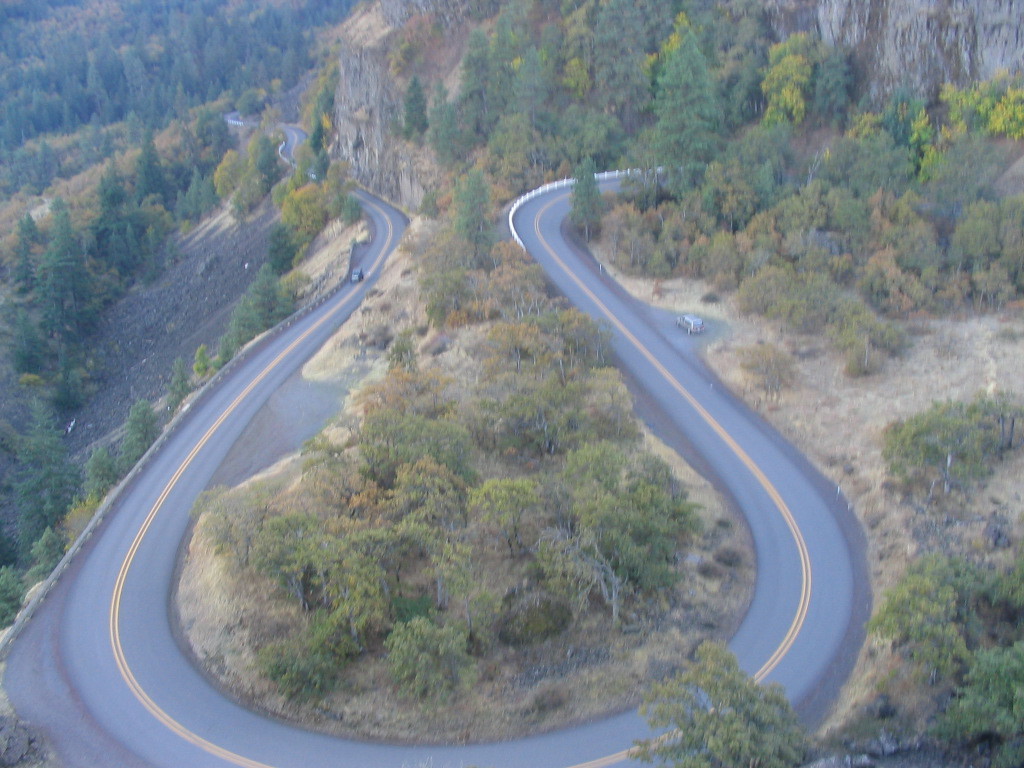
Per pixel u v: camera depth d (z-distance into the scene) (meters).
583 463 35.94
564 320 48.31
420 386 44.41
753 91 74.19
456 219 61.09
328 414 50.44
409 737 29.33
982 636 29.58
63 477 57.97
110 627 34.97
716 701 24.53
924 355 47.53
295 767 28.45
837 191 57.59
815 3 72.94
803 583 35.06
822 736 28.12
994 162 56.66
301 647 31.09
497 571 35.12
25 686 31.94
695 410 46.06
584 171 63.47
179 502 43.50
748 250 57.00
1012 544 33.91
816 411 44.84
